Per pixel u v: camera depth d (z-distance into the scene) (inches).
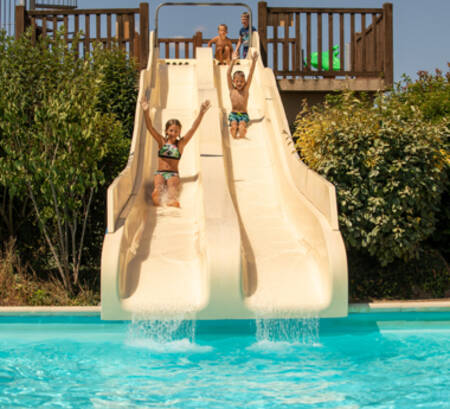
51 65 309.4
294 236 261.9
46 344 204.4
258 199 307.7
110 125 320.8
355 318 221.5
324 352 194.2
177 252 239.5
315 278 220.4
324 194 231.0
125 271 216.4
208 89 382.3
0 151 290.7
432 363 181.2
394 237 266.4
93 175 265.7
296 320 206.4
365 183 269.0
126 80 422.0
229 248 203.8
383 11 449.7
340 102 339.3
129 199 263.3
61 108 256.2
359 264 293.3
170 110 392.2
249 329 214.4
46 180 259.4
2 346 201.3
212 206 242.4
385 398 149.9
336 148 272.7
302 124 316.8
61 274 273.1
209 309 198.2
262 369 175.5
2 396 151.6
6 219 301.0
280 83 450.0
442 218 306.8
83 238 300.2
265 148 363.6
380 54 454.6
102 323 218.4
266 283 217.3
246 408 143.0
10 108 259.4
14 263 285.3
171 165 304.8
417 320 224.8
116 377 167.6
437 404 145.6
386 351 195.0
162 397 151.1
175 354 191.8
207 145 310.0
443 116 331.0
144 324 203.9
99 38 460.4
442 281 283.4
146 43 470.3
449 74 378.9
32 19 452.8
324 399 149.3
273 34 462.0
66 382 163.2
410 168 265.7
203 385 160.4
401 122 278.7
